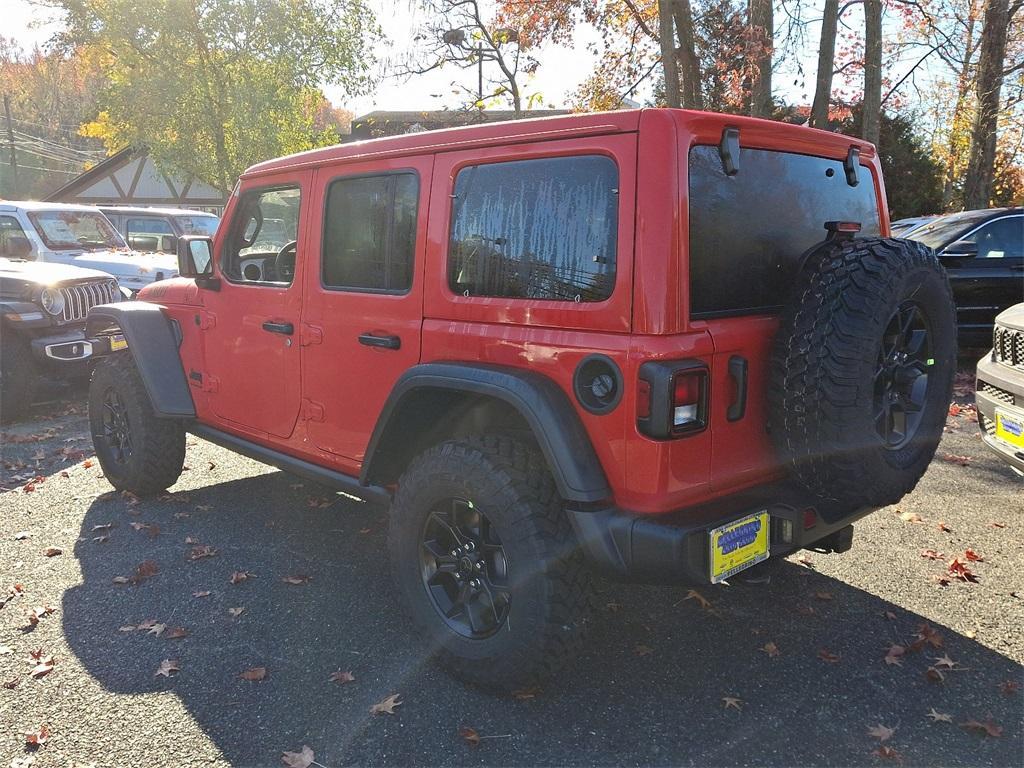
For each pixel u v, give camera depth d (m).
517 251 2.71
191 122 18.80
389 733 2.58
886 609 3.42
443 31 13.09
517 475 2.60
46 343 6.90
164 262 10.63
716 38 11.59
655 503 2.40
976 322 8.31
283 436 3.78
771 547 2.63
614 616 3.38
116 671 2.97
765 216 2.73
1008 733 2.56
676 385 2.33
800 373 2.50
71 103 61.72
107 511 4.67
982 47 13.95
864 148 3.24
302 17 18.22
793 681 2.87
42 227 10.04
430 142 2.98
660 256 2.34
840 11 13.45
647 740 2.54
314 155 3.47
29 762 2.45
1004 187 24.22
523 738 2.56
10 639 3.20
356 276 3.29
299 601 3.53
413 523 2.90
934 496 4.85
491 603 2.76
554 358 2.56
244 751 2.50
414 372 2.87
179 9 17.09
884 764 2.42
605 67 14.48
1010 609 3.40
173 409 4.38
